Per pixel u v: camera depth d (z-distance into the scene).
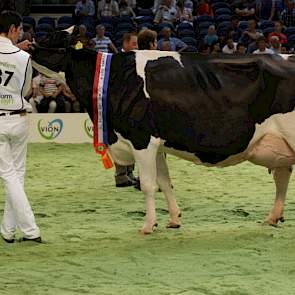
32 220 8.23
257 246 8.03
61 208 10.44
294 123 8.02
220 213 9.95
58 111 18.67
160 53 8.35
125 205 10.61
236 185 12.34
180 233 8.71
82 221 9.51
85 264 7.39
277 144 8.09
